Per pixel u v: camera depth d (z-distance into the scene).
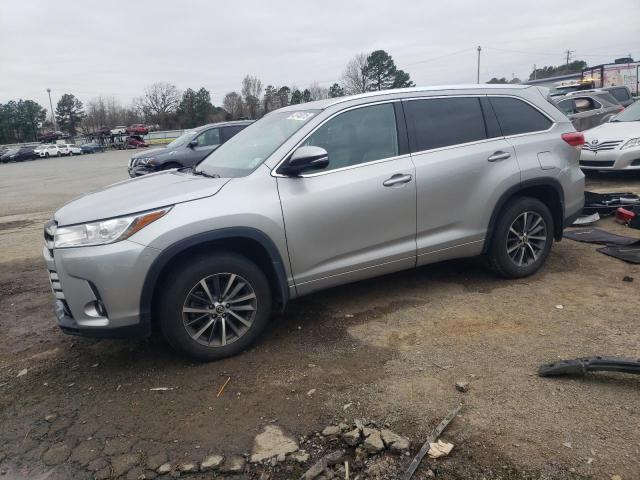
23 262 6.93
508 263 4.80
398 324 4.12
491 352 3.58
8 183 23.28
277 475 2.58
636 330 3.75
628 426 2.71
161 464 2.69
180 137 13.77
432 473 2.51
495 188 4.57
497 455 2.58
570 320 3.99
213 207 3.54
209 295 3.59
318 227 3.90
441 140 4.46
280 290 3.84
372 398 3.13
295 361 3.65
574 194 5.09
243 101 90.38
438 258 4.52
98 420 3.11
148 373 3.63
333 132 4.09
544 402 2.96
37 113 109.00
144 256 3.34
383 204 4.11
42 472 2.70
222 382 3.43
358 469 2.58
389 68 67.06
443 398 3.07
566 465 2.48
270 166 3.84
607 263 5.25
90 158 48.66
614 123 10.34
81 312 3.42
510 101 4.89
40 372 3.77
